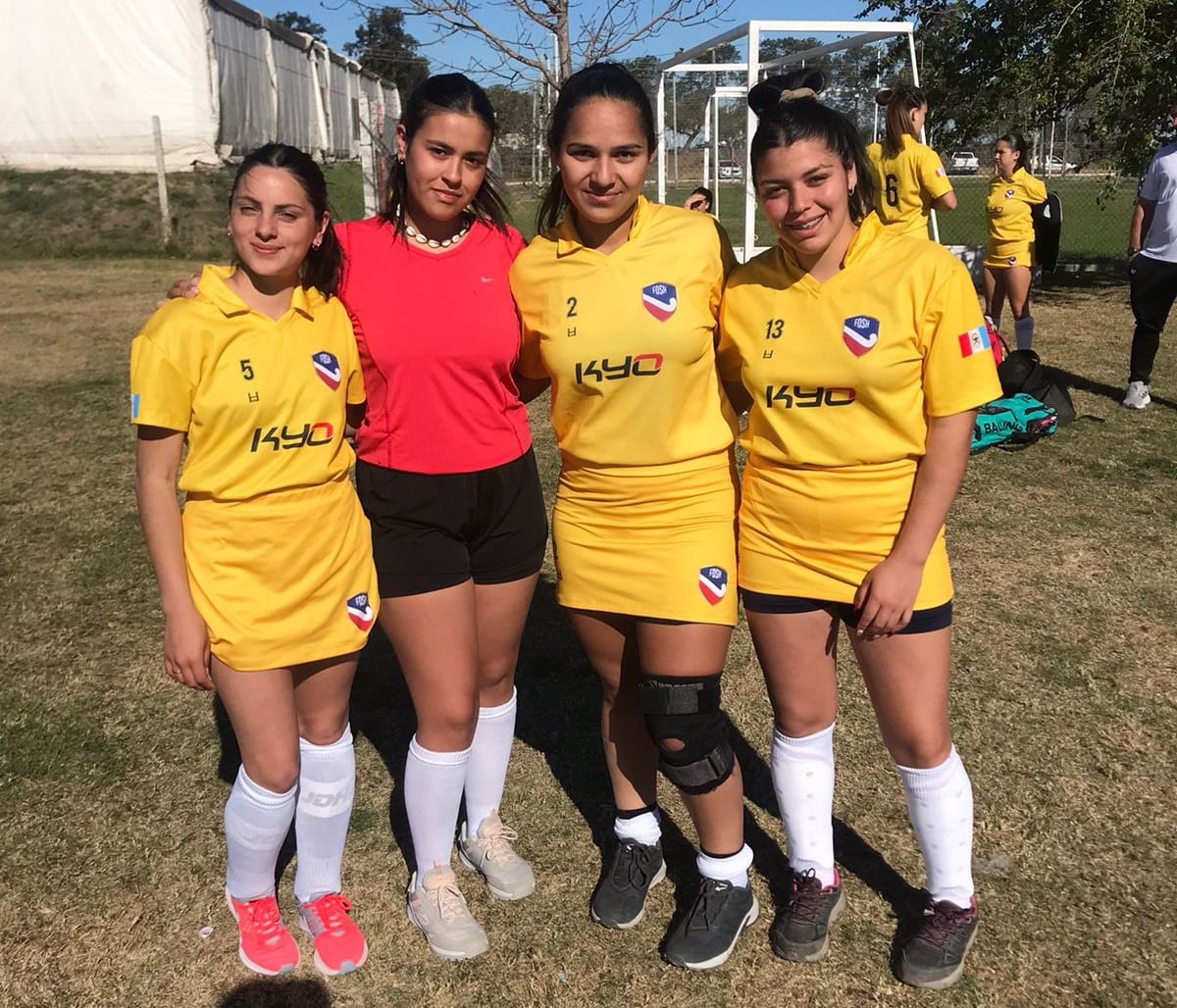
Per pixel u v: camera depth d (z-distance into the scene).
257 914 2.43
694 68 13.70
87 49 20.22
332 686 2.30
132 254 17.16
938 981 2.29
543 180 10.98
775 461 2.17
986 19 12.78
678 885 2.67
